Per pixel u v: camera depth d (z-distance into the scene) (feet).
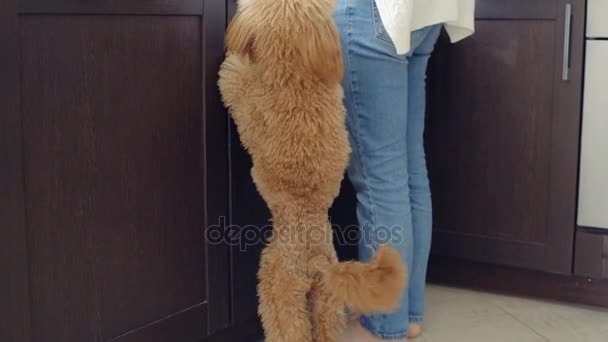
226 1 4.78
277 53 4.30
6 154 3.64
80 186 4.06
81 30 3.95
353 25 5.00
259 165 4.60
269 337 4.74
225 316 5.15
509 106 6.55
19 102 3.67
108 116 4.16
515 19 6.40
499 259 6.77
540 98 6.41
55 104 3.87
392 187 5.25
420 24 5.05
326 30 4.33
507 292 6.91
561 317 6.43
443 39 6.67
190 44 4.60
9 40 3.59
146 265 4.52
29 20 3.68
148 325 4.58
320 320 4.72
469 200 6.82
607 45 6.13
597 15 6.11
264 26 4.30
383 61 5.01
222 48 4.80
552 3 6.23
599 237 6.35
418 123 5.74
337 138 4.57
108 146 4.18
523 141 6.54
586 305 6.64
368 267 4.26
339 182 4.71
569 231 6.46
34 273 3.88
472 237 6.84
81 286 4.15
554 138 6.41
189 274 4.84
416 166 5.75
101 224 4.21
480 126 6.68
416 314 5.97
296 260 4.63
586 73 6.23
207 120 4.77
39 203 3.85
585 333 6.10
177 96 4.56
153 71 4.39
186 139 4.67
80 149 4.03
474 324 6.27
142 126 4.37
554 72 6.32
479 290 7.02
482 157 6.72
